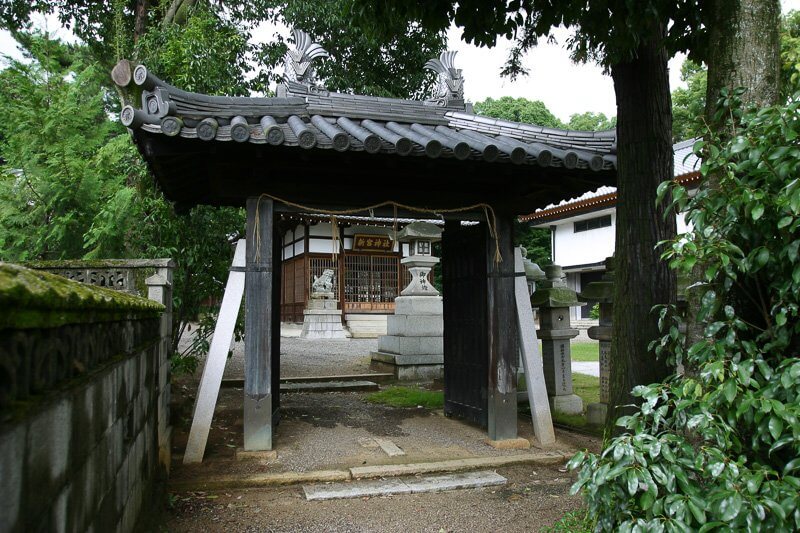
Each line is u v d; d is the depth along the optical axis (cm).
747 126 307
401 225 1881
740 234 302
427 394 968
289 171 603
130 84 472
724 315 332
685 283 642
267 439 590
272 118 564
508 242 672
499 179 646
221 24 1054
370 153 516
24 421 138
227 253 888
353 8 504
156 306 379
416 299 1195
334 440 659
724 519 243
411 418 786
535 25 554
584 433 723
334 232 636
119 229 724
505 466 589
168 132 463
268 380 593
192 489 507
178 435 699
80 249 763
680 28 473
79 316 183
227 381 1072
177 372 817
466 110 705
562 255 2936
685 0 454
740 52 354
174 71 882
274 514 462
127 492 299
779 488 248
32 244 749
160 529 412
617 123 489
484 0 478
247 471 543
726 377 294
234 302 607
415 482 533
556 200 737
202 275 845
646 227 459
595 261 2736
